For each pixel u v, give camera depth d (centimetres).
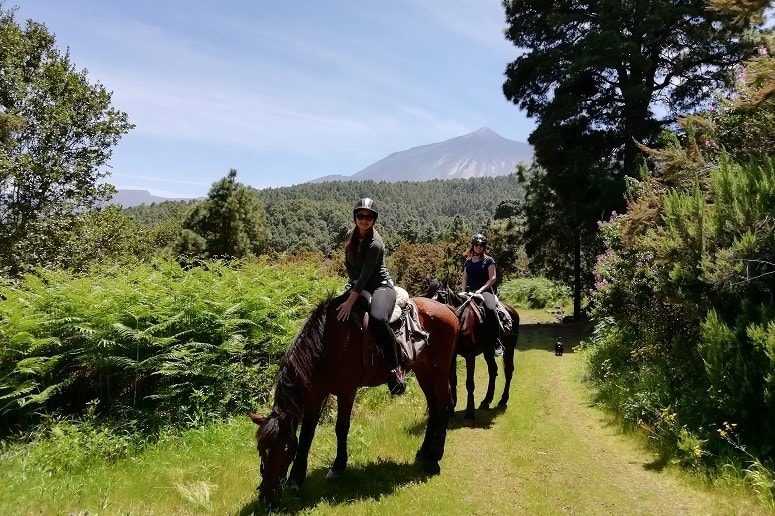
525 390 999
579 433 724
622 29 2112
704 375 704
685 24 2039
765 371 538
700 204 668
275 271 1299
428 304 618
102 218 2314
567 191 2167
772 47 728
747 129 788
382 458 590
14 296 719
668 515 468
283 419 426
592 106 2302
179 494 462
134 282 926
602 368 1036
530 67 2388
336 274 1983
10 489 429
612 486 538
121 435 602
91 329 668
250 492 474
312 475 521
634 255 945
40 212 1845
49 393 636
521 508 485
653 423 691
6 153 1698
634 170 1952
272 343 832
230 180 3897
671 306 800
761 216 612
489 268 842
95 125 1970
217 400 707
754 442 552
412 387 946
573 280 2838
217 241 3800
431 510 464
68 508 411
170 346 703
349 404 516
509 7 2492
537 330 2158
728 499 482
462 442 679
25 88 1839
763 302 598
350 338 499
